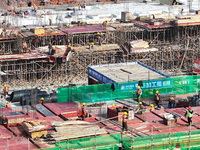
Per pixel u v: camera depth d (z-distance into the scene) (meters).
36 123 177.62
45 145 165.88
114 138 172.88
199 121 189.75
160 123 188.62
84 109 192.00
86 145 169.50
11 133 177.25
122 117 184.50
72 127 177.25
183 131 182.00
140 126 185.25
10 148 164.50
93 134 172.38
